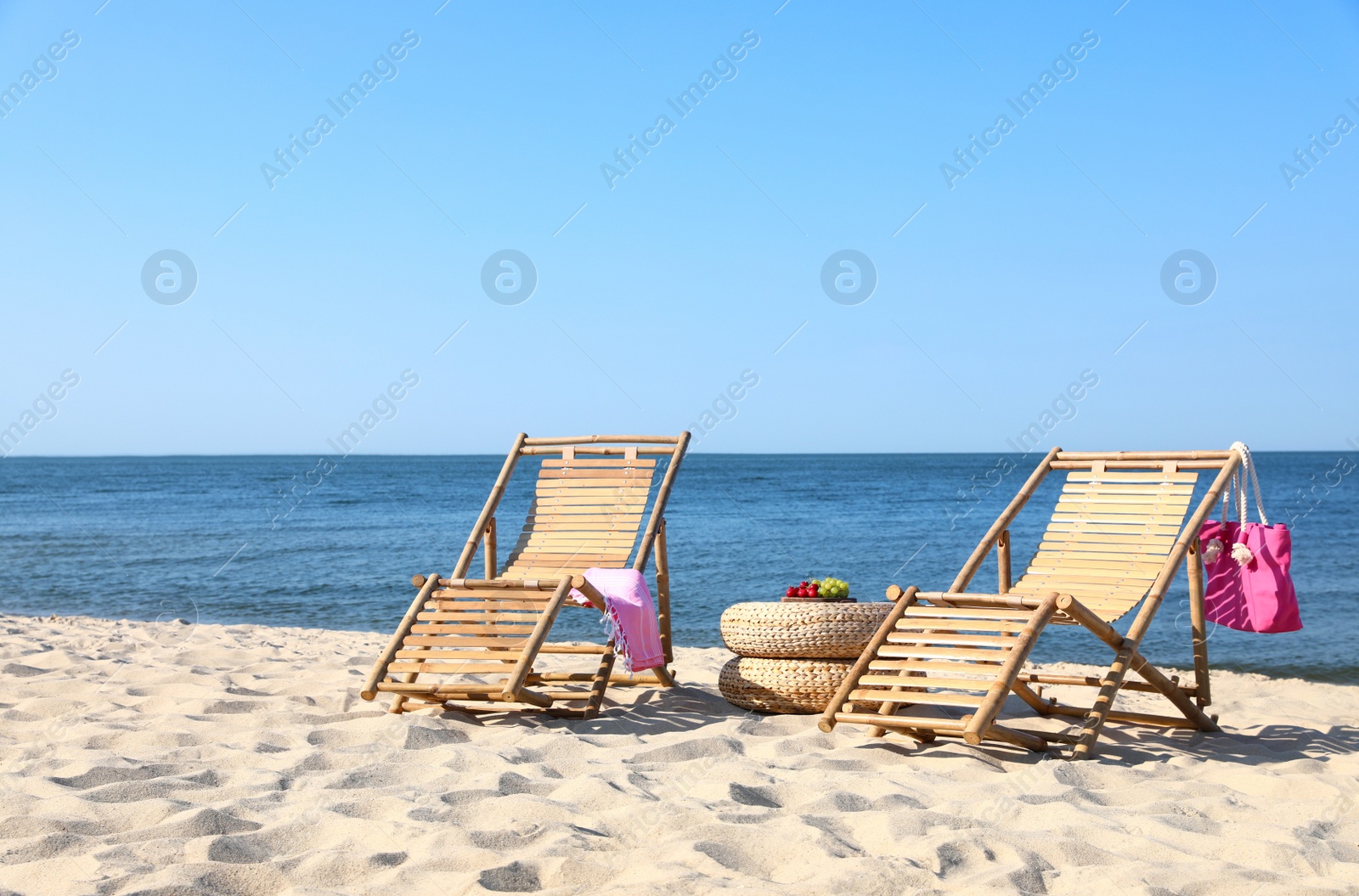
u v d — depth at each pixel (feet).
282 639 28.43
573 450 21.67
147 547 63.16
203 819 10.11
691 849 9.35
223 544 65.82
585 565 19.71
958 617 14.90
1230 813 11.28
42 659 21.58
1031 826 10.62
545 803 10.79
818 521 88.38
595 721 16.53
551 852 9.32
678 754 14.01
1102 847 9.93
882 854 9.65
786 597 19.02
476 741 14.93
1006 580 17.80
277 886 8.64
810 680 17.10
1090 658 31.89
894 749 14.34
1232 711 18.99
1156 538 16.93
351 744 14.39
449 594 18.07
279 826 10.09
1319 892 8.44
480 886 8.45
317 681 19.19
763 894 8.28
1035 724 16.85
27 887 8.43
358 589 45.75
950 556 62.18
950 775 13.20
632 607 17.92
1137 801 11.78
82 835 9.84
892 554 63.41
